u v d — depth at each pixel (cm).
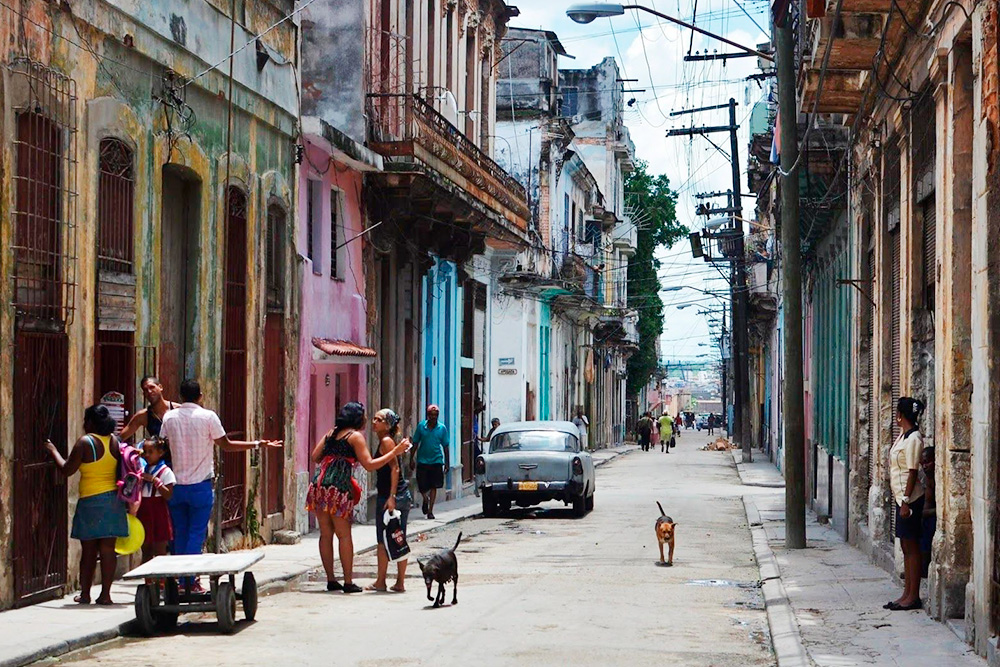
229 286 1806
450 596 1461
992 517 1055
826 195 2228
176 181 1675
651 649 1135
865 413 2025
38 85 1261
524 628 1233
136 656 1060
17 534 1230
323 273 2273
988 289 1064
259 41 1891
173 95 1585
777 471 4466
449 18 3200
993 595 1051
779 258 3806
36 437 1270
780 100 2081
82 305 1358
